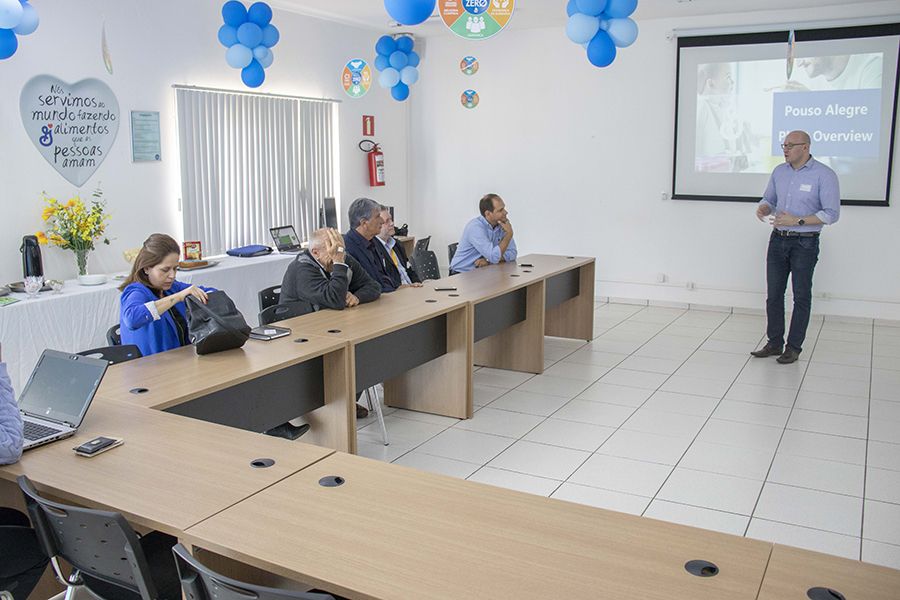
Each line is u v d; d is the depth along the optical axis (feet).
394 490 7.21
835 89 24.56
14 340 16.12
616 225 28.32
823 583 5.59
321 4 24.23
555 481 13.17
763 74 25.40
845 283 25.18
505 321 18.65
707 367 20.04
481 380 19.01
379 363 14.21
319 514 6.72
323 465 7.81
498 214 21.24
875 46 23.91
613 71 27.45
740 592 5.47
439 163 31.22
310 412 13.09
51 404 9.16
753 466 13.78
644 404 17.15
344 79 25.23
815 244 19.89
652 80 26.94
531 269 20.26
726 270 26.89
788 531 11.48
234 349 12.12
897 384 18.48
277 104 24.99
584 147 28.40
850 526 11.64
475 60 29.53
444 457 14.20
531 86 28.96
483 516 6.68
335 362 12.75
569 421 16.10
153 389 10.15
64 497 7.30
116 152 20.10
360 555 6.01
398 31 29.04
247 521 6.59
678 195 27.09
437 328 15.90
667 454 14.33
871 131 24.29
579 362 20.58
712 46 25.84
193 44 21.94
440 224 31.53
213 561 6.57
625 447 14.66
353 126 28.43
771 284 20.61
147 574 6.88
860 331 23.93
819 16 24.49
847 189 24.80
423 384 16.58
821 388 18.21
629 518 6.66
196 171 22.39
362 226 17.12
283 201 25.62
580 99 28.17
